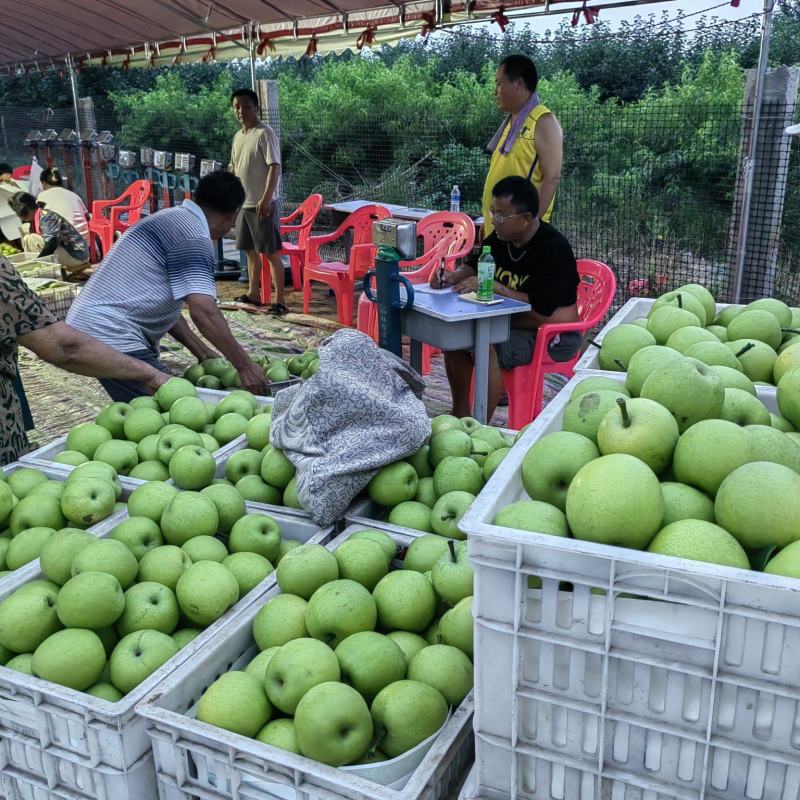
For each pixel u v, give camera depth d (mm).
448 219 7723
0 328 3051
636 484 1448
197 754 1702
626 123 9367
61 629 2021
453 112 13570
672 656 1294
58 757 1793
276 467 2705
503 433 3037
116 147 16359
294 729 1670
